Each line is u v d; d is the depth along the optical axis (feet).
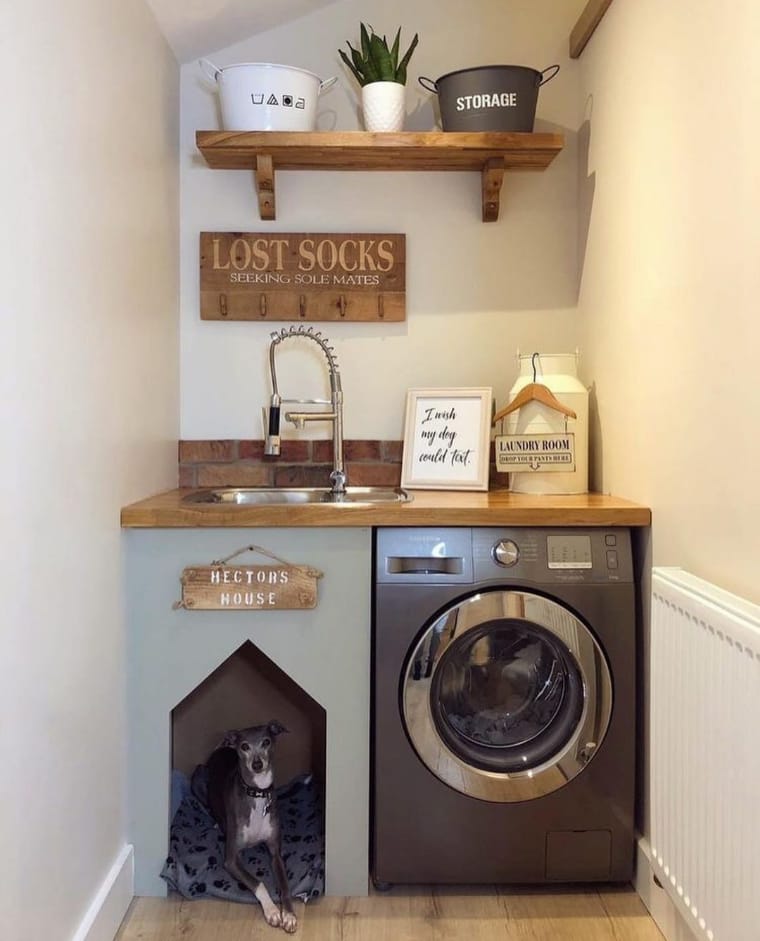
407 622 6.43
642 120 6.60
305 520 6.43
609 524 6.50
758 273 4.68
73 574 5.26
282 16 8.33
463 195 8.63
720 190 5.16
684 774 5.16
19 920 4.44
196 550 6.50
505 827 6.52
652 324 6.39
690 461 5.66
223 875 6.66
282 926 6.13
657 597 5.65
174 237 8.30
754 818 4.21
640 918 6.29
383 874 6.55
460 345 8.67
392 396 8.66
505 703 6.72
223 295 8.50
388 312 8.55
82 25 5.40
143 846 6.57
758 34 4.66
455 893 6.64
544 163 8.20
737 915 4.41
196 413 8.63
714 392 5.27
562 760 6.47
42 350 4.71
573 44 8.44
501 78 7.65
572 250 8.65
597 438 7.90
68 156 5.13
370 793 6.81
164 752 6.54
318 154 7.95
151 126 7.30
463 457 8.09
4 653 4.23
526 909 6.42
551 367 7.63
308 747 8.24
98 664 5.81
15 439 4.34
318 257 8.54
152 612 6.51
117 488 6.27
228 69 7.63
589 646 6.43
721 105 5.14
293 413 8.20
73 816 5.28
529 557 6.49
